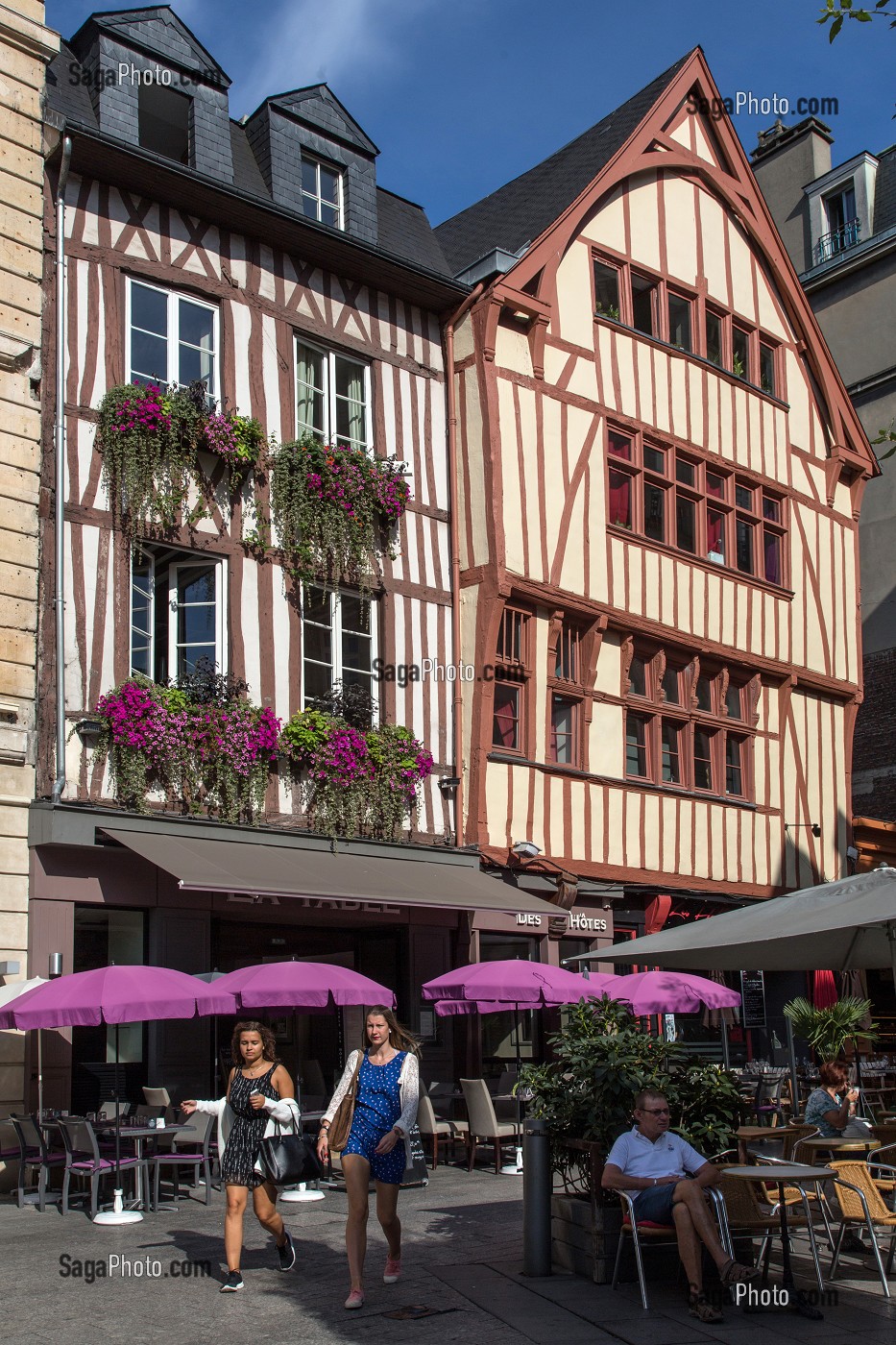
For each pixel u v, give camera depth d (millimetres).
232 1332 5902
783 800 19234
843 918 6828
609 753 16656
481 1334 5840
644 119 18062
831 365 21031
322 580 14047
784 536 19906
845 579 20922
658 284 18375
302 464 13883
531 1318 6145
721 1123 7477
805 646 19906
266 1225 7074
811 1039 16266
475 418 15594
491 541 15242
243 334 13812
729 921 7637
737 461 19094
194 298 13531
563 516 16203
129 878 11984
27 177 12305
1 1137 10836
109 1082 11281
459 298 15805
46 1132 10484
